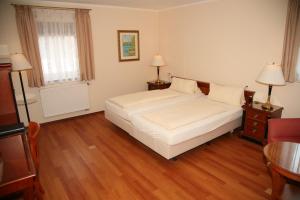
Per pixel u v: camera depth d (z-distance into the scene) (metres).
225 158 3.03
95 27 4.70
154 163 2.95
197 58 4.75
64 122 4.57
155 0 4.25
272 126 2.64
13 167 1.56
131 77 5.55
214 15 4.19
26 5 3.75
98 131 4.09
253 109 3.33
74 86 4.59
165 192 2.36
